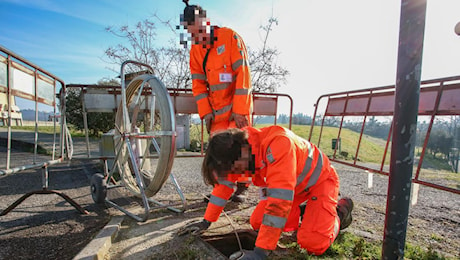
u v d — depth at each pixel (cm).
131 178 364
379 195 385
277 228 164
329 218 194
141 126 901
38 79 312
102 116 1336
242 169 176
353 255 197
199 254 197
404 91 111
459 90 250
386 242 122
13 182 457
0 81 242
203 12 279
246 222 261
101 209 314
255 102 453
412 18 107
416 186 279
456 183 474
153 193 293
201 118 313
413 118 111
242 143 175
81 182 459
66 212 305
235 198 325
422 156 278
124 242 220
